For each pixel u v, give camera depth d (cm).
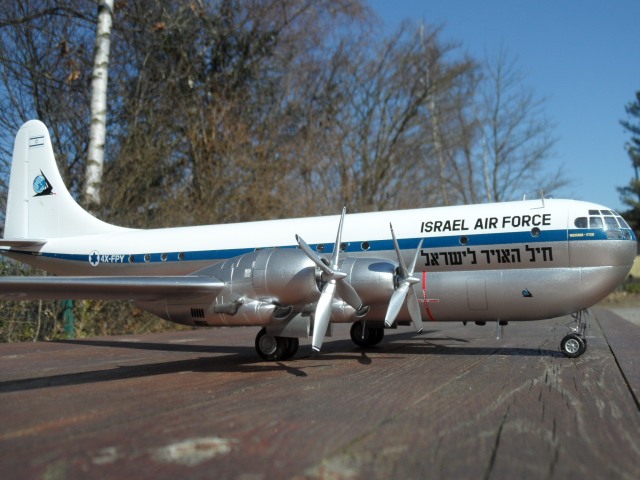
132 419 492
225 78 2598
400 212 1031
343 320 854
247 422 476
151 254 1205
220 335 1466
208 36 2586
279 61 2841
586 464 363
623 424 461
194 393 615
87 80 2167
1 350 1104
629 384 634
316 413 508
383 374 739
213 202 2177
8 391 639
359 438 425
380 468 357
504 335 1343
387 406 535
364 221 1040
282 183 2303
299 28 2850
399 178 3394
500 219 933
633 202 5153
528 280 904
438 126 3662
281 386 656
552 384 642
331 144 2895
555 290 890
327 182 2773
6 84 1998
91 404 560
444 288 954
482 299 934
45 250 1334
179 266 1173
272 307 808
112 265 1253
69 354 1025
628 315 2292
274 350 891
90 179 1672
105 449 401
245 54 2689
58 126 2086
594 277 872
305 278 787
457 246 948
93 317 1586
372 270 848
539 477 341
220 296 833
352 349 1066
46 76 1923
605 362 823
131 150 2023
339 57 3309
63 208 1352
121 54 2350
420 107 3409
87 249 1286
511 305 922
